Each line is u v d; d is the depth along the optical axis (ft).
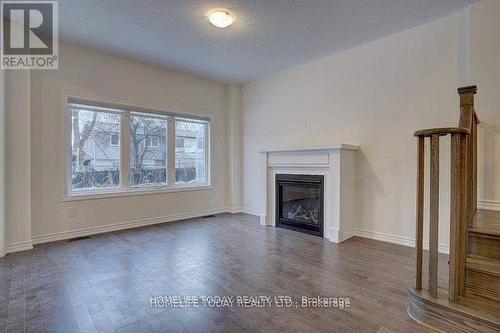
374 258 9.50
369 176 11.96
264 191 14.51
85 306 6.40
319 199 12.41
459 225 5.42
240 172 18.11
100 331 5.49
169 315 6.06
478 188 8.96
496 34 8.66
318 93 13.88
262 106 16.83
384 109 11.45
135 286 7.43
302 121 14.64
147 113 14.44
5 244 9.87
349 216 12.04
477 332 4.93
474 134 6.82
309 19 9.93
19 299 6.70
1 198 9.68
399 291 7.11
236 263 9.07
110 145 13.39
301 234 12.66
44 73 11.26
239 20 9.98
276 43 11.94
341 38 11.49
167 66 14.73
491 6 8.73
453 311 5.22
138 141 14.37
